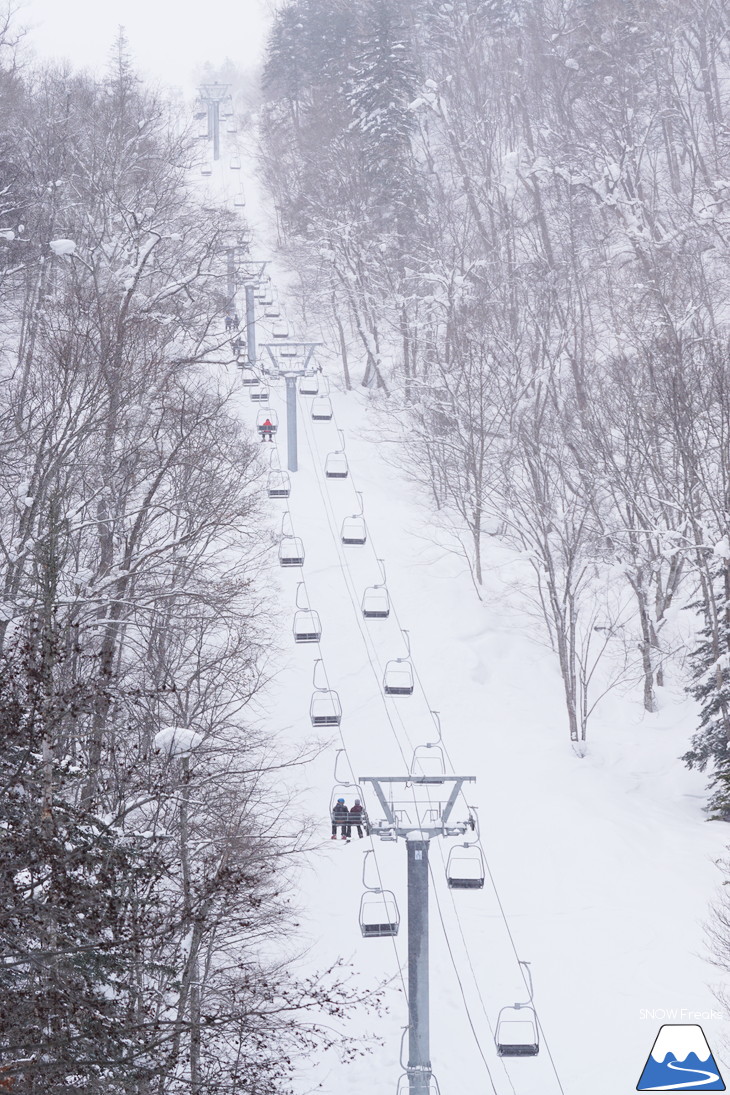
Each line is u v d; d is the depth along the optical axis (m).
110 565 35.97
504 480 65.56
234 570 50.72
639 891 42.50
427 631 60.19
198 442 45.84
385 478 76.25
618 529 55.84
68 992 18.62
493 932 40.91
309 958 39.22
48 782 19.75
